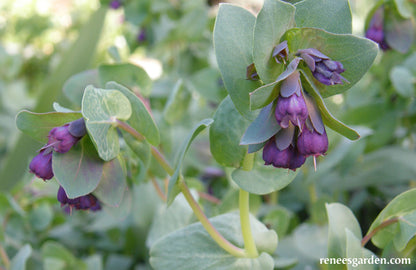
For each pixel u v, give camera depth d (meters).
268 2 0.29
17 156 0.59
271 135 0.29
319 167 0.48
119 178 0.33
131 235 0.51
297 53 0.30
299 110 0.29
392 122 0.52
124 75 0.42
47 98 0.63
